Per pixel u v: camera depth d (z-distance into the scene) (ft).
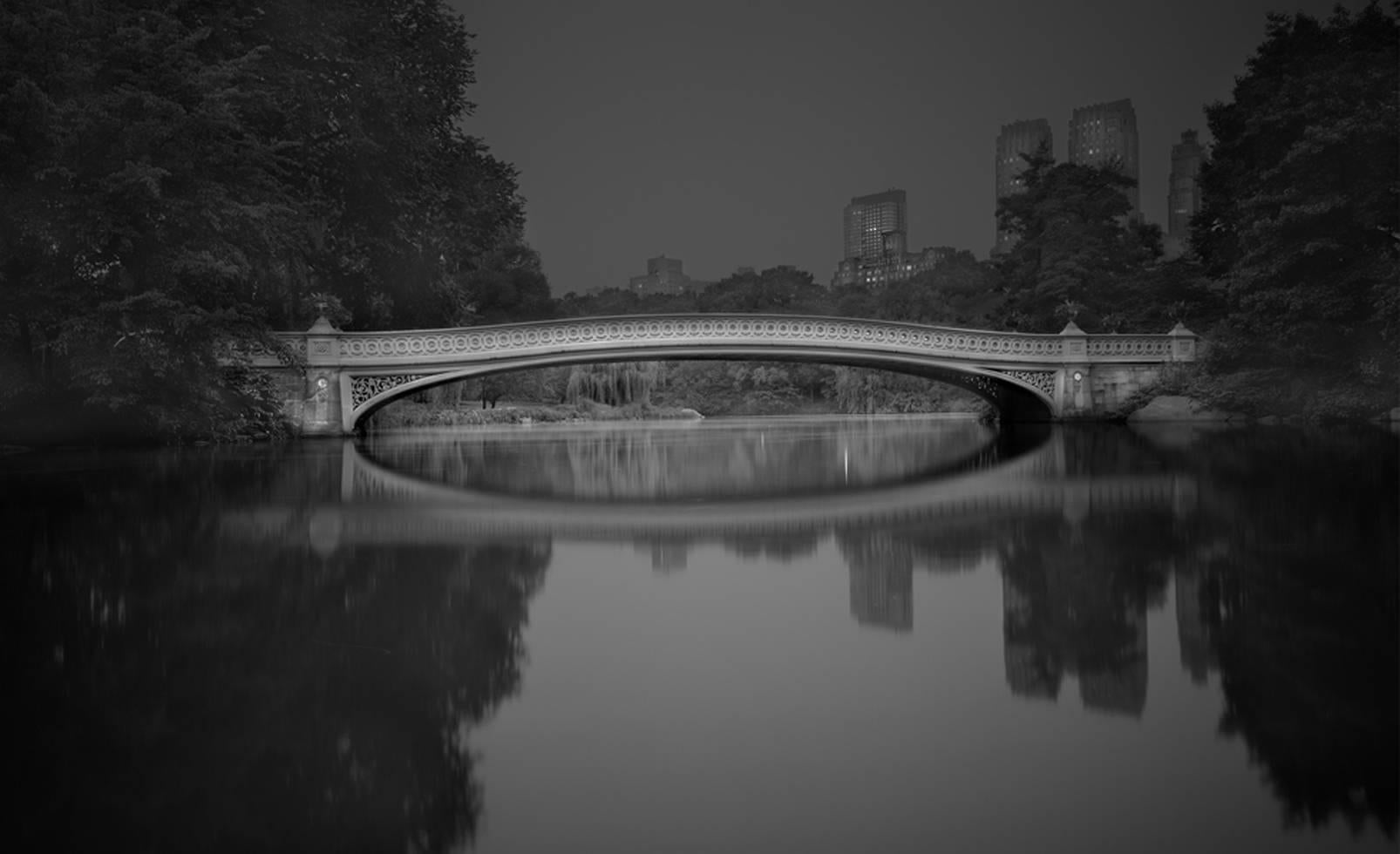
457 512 37.86
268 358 100.32
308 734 11.93
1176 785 9.88
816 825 9.07
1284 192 103.45
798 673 14.52
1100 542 27.61
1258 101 132.98
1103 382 131.34
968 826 9.00
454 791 10.07
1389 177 96.84
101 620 18.65
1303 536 27.30
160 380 74.02
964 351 124.77
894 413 261.85
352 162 108.17
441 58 125.39
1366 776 10.00
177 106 70.64
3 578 23.25
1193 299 179.42
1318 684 13.26
